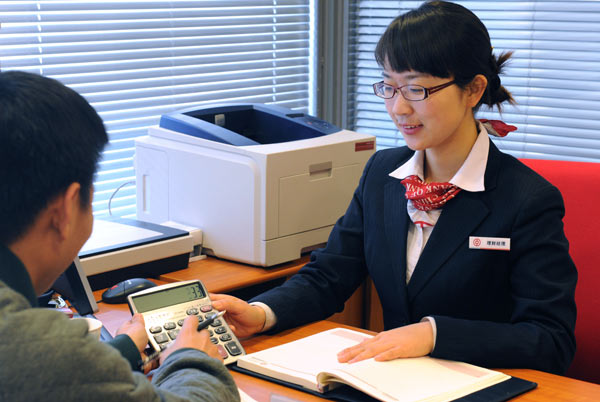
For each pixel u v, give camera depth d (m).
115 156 2.34
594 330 1.58
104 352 0.70
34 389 0.64
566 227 1.60
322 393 1.08
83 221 0.78
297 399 1.07
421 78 1.26
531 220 1.30
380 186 1.52
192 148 1.86
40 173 0.71
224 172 1.79
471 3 2.74
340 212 1.93
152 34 2.37
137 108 2.38
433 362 1.17
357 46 3.07
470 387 1.07
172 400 0.76
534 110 2.67
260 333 1.38
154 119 2.44
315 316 1.46
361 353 1.16
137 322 1.16
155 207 1.99
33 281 0.78
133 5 2.29
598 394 1.10
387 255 1.45
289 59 2.90
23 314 0.67
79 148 0.74
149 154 1.96
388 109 1.34
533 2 2.61
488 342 1.18
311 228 1.85
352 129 3.16
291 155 1.75
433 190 1.36
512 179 1.34
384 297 1.47
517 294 1.30
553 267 1.28
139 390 0.71
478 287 1.34
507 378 1.13
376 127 3.10
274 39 2.81
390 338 1.18
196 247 1.87
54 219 0.75
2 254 0.72
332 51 3.00
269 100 2.86
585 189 1.59
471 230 1.33
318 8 2.94
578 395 1.09
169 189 1.93
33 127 0.71
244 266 1.81
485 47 1.29
